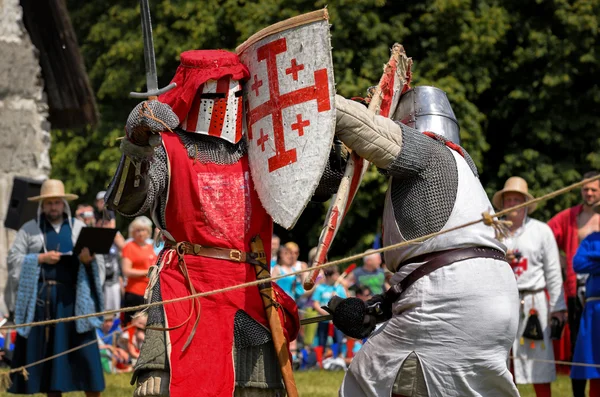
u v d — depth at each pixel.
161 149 6.80
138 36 27.27
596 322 12.22
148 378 6.64
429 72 25.62
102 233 11.61
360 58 25.53
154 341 6.69
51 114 18.62
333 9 25.11
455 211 6.80
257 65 6.92
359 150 6.75
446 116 7.30
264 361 6.90
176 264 6.87
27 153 17.02
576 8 25.86
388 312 7.00
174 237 6.93
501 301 6.75
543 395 12.47
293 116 6.75
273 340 6.88
